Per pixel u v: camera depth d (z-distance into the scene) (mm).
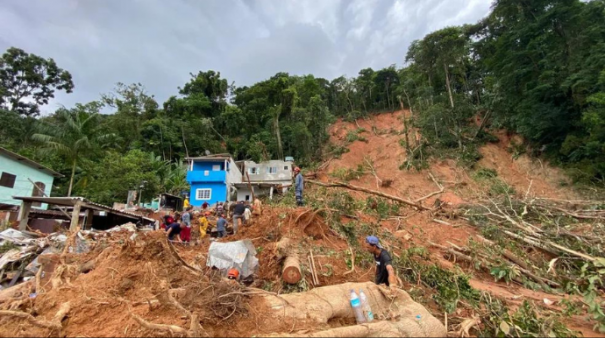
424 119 32125
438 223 11914
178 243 8727
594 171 18500
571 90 20328
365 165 32156
